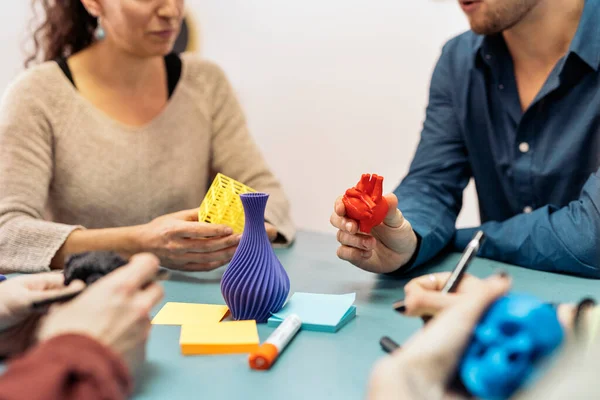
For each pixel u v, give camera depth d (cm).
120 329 55
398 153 214
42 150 126
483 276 105
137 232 108
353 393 61
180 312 84
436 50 202
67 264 67
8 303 61
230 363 68
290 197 231
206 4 223
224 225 103
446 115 136
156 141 137
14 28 226
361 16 208
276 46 220
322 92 218
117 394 46
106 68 134
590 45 114
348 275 106
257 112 228
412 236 103
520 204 130
